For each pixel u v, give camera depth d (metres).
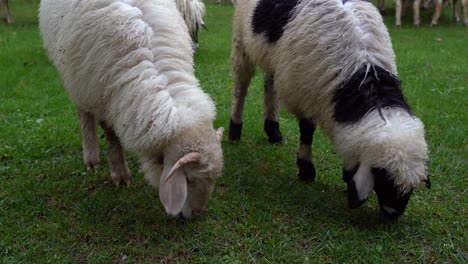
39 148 1.61
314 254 1.10
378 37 1.17
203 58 2.87
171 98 1.01
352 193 1.07
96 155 1.47
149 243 1.13
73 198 1.32
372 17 1.19
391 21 4.45
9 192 1.33
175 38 1.10
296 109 1.30
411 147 1.01
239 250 1.11
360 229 1.18
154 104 0.99
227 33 3.78
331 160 1.56
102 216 1.23
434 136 1.72
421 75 2.52
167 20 1.11
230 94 2.20
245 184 1.41
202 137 1.02
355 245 1.12
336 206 1.29
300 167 1.42
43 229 1.17
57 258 1.07
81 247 1.12
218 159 1.04
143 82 1.01
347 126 1.10
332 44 1.15
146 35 1.06
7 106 1.95
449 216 1.24
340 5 1.18
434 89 2.27
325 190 1.38
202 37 3.56
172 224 1.19
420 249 1.11
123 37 1.05
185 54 1.10
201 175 1.02
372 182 1.06
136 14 1.08
